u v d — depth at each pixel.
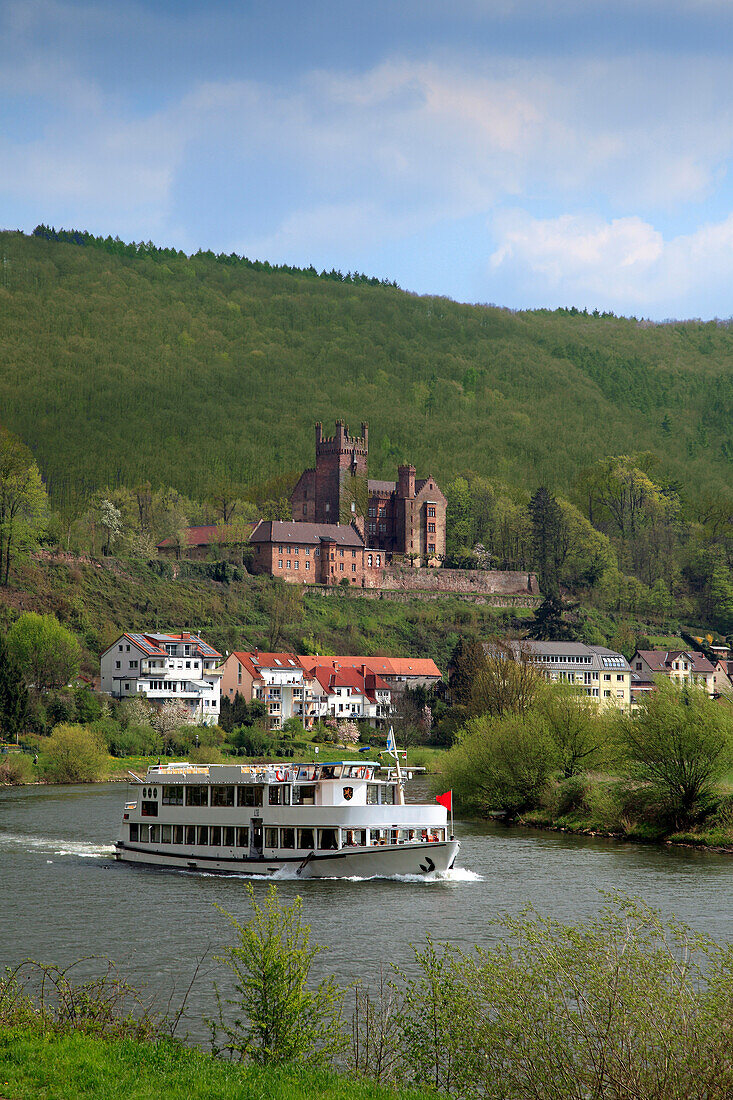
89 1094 34.66
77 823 134.38
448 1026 39.50
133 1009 55.72
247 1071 37.28
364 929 76.25
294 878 99.12
